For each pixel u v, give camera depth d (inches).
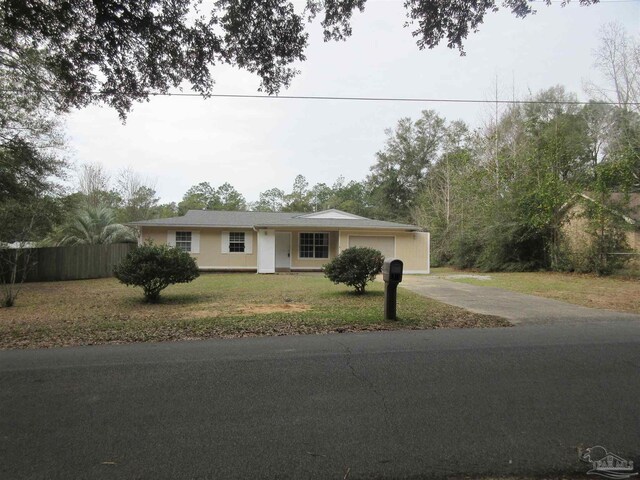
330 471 107.7
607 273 697.0
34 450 118.6
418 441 123.5
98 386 169.6
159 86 279.7
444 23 257.8
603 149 965.2
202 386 169.0
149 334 272.4
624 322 310.5
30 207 654.5
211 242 879.1
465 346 230.4
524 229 828.0
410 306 397.1
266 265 841.5
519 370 187.0
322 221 891.4
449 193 1235.9
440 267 1090.1
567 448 119.1
